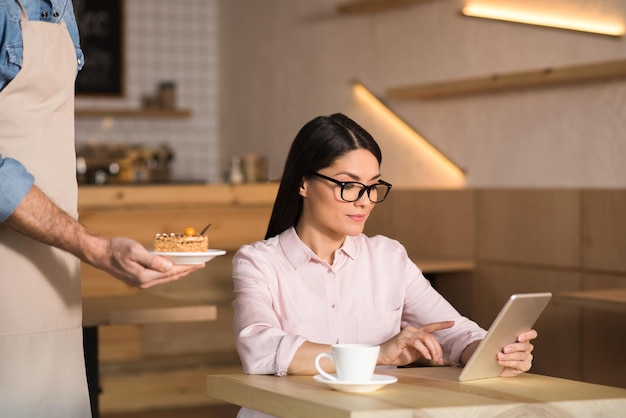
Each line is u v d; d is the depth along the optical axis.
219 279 5.35
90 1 7.66
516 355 2.11
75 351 2.25
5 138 2.09
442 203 5.21
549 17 4.57
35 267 2.14
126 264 1.93
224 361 5.49
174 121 7.99
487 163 5.02
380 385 1.90
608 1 4.24
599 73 4.14
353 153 2.30
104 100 7.76
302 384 2.00
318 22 6.51
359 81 6.05
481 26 5.00
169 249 2.06
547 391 1.95
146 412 5.30
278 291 2.38
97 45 7.70
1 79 2.10
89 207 5.11
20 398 2.13
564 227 4.45
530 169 4.73
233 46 7.76
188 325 5.38
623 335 4.15
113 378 5.25
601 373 4.25
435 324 2.15
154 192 5.23
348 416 1.68
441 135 5.36
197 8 8.04
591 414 1.85
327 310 2.40
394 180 5.78
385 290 2.46
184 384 5.41
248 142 7.56
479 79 4.82
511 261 4.76
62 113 2.19
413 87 5.29
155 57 7.91
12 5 2.07
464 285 5.07
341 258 2.44
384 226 5.70
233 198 5.41
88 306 3.51
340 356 1.90
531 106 4.72
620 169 4.22
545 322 4.55
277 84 7.08
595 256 4.29
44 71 2.12
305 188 2.39
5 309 2.11
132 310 3.38
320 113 6.53
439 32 5.32
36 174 2.12
